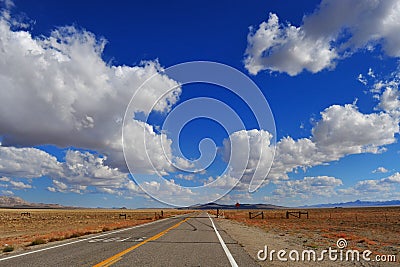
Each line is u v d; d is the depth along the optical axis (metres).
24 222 55.72
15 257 12.18
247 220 56.94
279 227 38.28
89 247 15.27
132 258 11.95
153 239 19.48
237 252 14.29
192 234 23.58
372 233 31.72
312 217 73.00
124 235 22.39
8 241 19.83
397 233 31.92
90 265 10.44
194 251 14.21
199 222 43.81
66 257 12.10
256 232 28.28
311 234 28.05
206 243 17.75
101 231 26.73
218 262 11.48
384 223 47.75
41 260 11.43
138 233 24.30
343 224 46.47
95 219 70.25
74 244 16.61
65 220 64.50
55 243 17.20
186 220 50.34
